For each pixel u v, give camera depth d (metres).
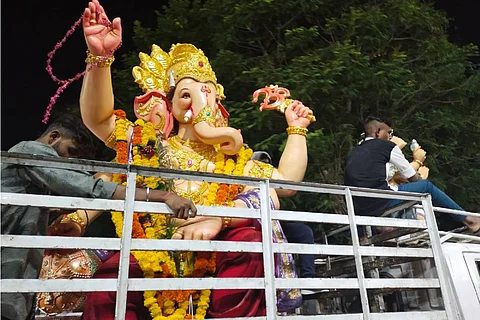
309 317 2.50
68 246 2.12
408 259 3.34
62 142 2.64
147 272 2.70
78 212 3.28
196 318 2.62
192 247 2.36
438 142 8.33
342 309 4.43
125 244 2.18
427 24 7.88
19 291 1.94
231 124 6.82
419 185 4.05
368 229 3.92
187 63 3.81
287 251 2.60
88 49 3.07
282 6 7.32
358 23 7.35
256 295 2.75
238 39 7.72
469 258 3.46
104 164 2.22
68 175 2.28
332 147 6.99
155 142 3.47
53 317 3.16
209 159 3.68
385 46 7.77
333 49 6.93
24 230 2.29
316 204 6.96
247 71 6.97
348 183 4.28
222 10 7.64
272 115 6.75
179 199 2.38
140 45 8.19
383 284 2.85
